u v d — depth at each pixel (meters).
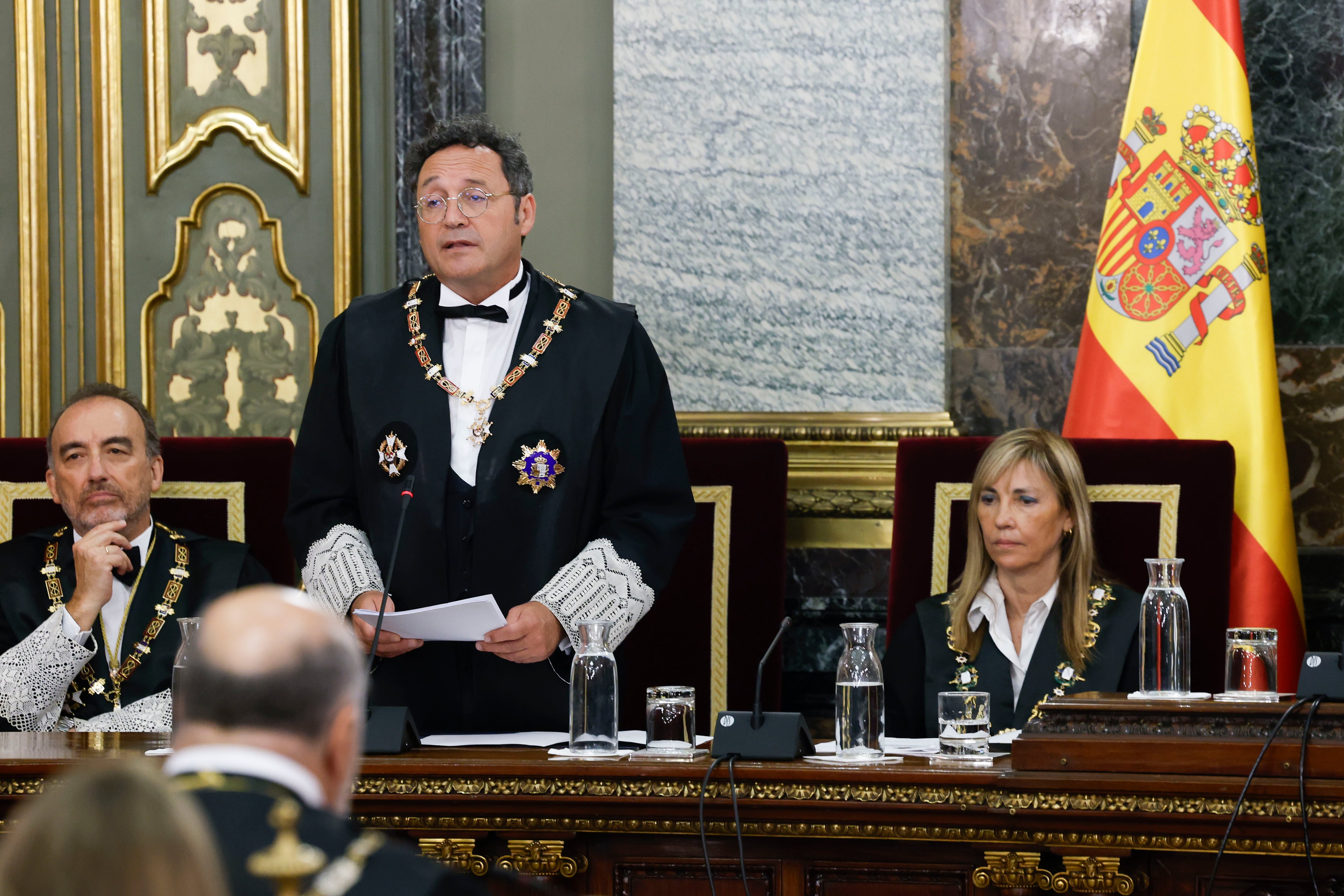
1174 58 15.92
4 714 12.17
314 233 18.28
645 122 17.31
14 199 18.34
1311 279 17.14
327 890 3.88
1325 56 17.11
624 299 17.28
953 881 8.88
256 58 18.38
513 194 11.72
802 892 9.04
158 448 13.80
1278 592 15.20
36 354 18.22
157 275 18.36
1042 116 17.25
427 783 9.12
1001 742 10.63
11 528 14.70
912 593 14.48
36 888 2.75
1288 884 8.27
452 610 9.62
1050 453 12.34
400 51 17.77
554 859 9.13
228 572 13.58
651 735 9.51
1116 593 12.49
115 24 18.38
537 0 17.89
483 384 11.75
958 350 17.41
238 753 4.21
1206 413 15.55
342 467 12.00
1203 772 8.41
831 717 17.11
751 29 17.23
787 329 17.16
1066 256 17.25
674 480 11.86
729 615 14.65
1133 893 8.51
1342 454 17.08
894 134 17.09
